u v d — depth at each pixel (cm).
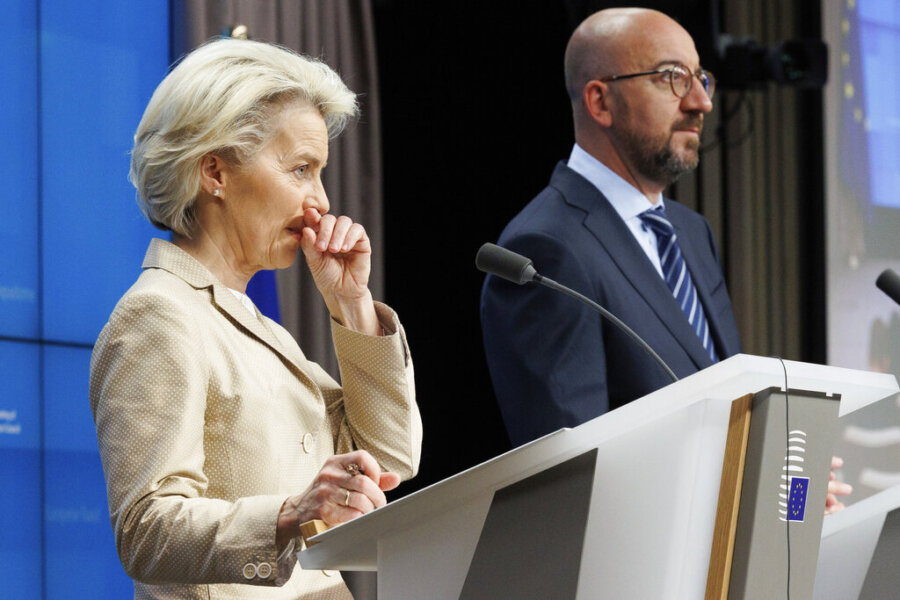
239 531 467
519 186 1505
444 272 1475
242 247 571
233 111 552
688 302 948
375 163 1313
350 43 1319
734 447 424
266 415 529
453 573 430
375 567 467
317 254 589
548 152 1505
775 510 421
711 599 420
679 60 976
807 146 1619
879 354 1594
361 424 585
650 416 422
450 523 431
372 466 468
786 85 1369
